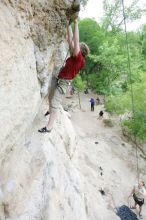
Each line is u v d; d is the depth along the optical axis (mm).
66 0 4602
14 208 5430
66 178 8562
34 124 6457
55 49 5367
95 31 27656
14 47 4207
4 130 4379
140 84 20234
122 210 12422
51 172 7344
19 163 5789
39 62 5012
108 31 31844
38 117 6629
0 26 3898
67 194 8188
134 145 19547
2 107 4184
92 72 27828
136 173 16391
